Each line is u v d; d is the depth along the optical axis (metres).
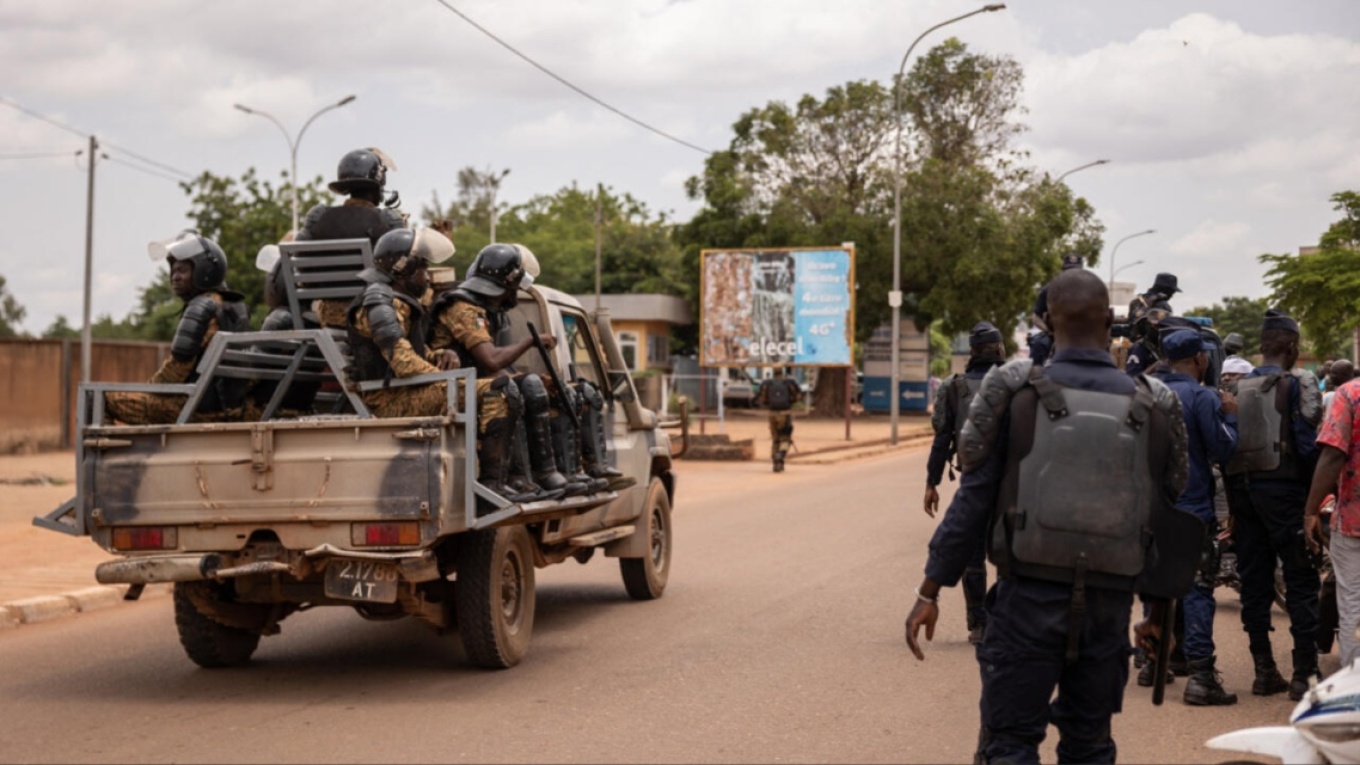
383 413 7.73
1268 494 7.48
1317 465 6.98
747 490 22.95
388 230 8.73
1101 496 4.40
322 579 8.03
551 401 8.95
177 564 7.55
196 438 7.65
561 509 8.70
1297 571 7.50
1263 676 7.68
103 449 7.77
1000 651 4.52
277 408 8.50
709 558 13.80
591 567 13.68
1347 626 6.83
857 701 7.48
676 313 62.25
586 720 7.03
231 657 8.62
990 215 52.78
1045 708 4.55
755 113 56.84
